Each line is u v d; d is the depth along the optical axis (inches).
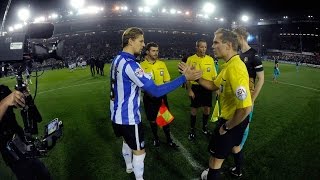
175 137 230.7
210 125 261.7
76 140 231.8
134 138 137.5
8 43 95.6
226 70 124.8
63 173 171.3
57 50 106.8
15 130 109.5
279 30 2295.8
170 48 2160.4
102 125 276.5
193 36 2353.6
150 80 122.3
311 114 295.3
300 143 209.2
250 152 193.9
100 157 194.7
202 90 219.3
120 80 129.5
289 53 1809.8
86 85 613.0
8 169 175.2
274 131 238.8
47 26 102.6
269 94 434.6
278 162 177.3
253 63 154.9
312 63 1221.7
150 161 183.6
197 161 182.7
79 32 2222.0
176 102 378.6
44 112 351.3
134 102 133.8
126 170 169.8
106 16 2194.9
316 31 2183.8
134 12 2219.5
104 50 2041.1
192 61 227.5
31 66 103.2
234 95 119.1
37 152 105.7
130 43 129.6
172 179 159.0
